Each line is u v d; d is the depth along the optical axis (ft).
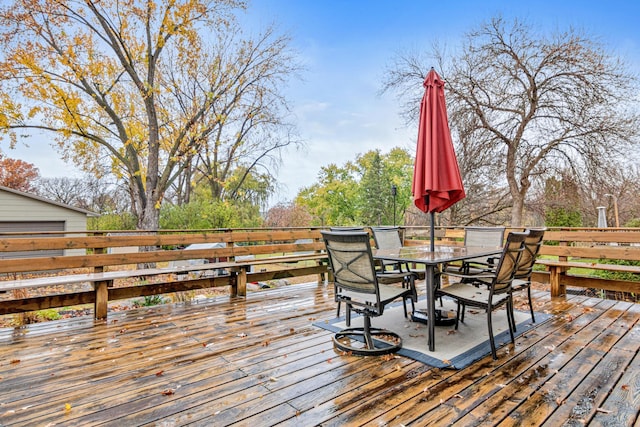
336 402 5.96
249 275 15.24
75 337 9.55
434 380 6.75
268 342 8.96
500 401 5.91
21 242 10.59
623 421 5.29
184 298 16.12
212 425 5.32
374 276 7.73
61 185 58.23
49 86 26.94
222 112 35.14
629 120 25.77
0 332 10.02
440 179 10.36
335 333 9.54
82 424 5.39
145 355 8.20
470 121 30.17
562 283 14.07
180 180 56.54
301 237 17.25
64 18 26.58
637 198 41.50
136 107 32.63
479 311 11.71
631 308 11.90
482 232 13.44
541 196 33.37
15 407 5.92
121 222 48.98
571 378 6.72
